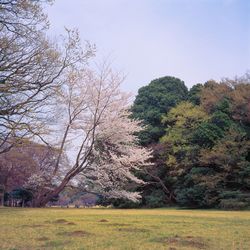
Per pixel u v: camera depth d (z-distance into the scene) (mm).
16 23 10633
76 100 21656
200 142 28016
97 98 22359
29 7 10453
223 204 24094
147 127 29969
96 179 23375
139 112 34406
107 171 23297
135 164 24594
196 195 26250
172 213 17109
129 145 24359
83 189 23844
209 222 11352
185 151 28203
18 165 28234
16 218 11852
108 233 7969
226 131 27172
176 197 28547
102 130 22672
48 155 25000
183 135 28953
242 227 9828
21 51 11648
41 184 22281
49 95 12500
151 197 29188
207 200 25703
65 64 13312
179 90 36750
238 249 6355
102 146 23266
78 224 9820
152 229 8938
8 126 11641
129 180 27062
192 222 11203
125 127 23203
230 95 29938
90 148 22062
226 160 25672
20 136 13289
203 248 6367
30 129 12344
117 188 24125
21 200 33594
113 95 22875
